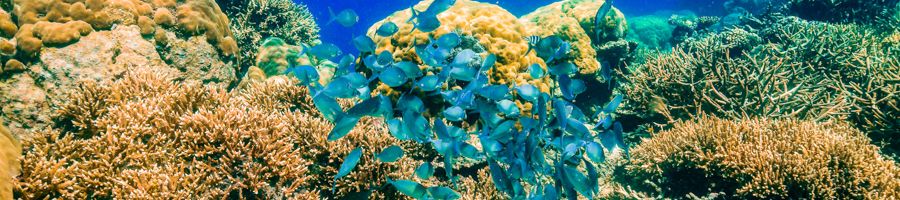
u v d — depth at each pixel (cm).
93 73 544
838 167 431
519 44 647
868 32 973
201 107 495
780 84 674
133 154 404
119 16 592
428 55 444
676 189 489
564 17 938
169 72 611
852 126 586
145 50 595
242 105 519
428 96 580
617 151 585
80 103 479
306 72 452
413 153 523
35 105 507
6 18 553
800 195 416
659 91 714
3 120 487
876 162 450
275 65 781
